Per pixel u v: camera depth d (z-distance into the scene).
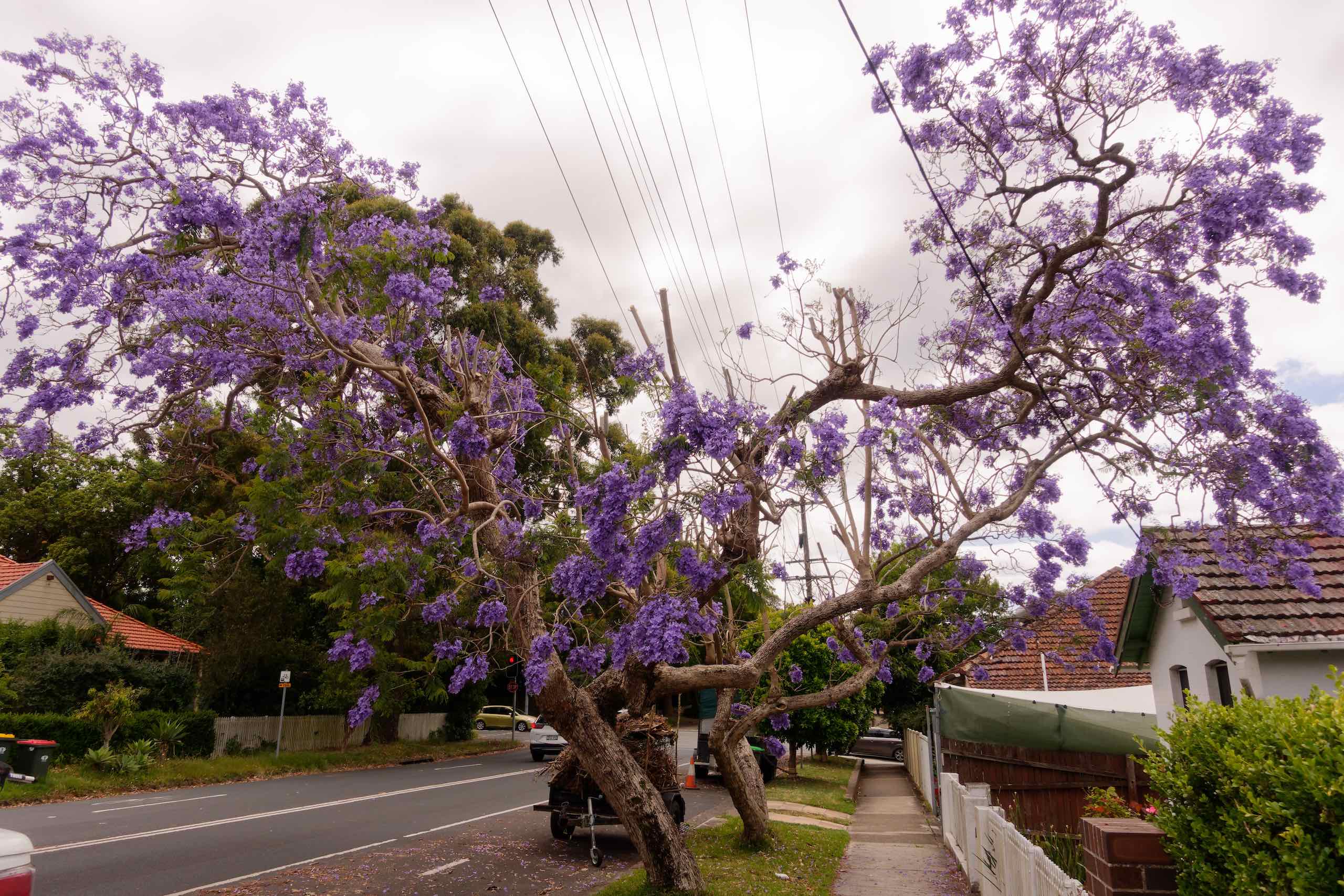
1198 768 4.67
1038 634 12.17
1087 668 17.02
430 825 13.58
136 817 13.10
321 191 9.66
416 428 10.78
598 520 7.20
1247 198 7.11
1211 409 7.25
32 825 12.06
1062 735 12.19
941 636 11.10
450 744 31.45
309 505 9.66
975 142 8.55
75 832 11.48
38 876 8.86
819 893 8.70
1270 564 8.04
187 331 8.73
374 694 9.25
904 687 27.52
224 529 21.27
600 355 27.53
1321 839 3.63
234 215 8.48
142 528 10.80
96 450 9.37
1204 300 7.53
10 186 8.83
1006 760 12.37
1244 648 8.97
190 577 22.64
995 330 8.88
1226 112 7.48
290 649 24.73
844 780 22.20
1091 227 8.59
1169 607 11.58
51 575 23.19
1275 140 7.14
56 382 8.61
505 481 10.36
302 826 13.02
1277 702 4.46
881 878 9.74
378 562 10.31
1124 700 15.67
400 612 18.62
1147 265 8.09
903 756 29.91
